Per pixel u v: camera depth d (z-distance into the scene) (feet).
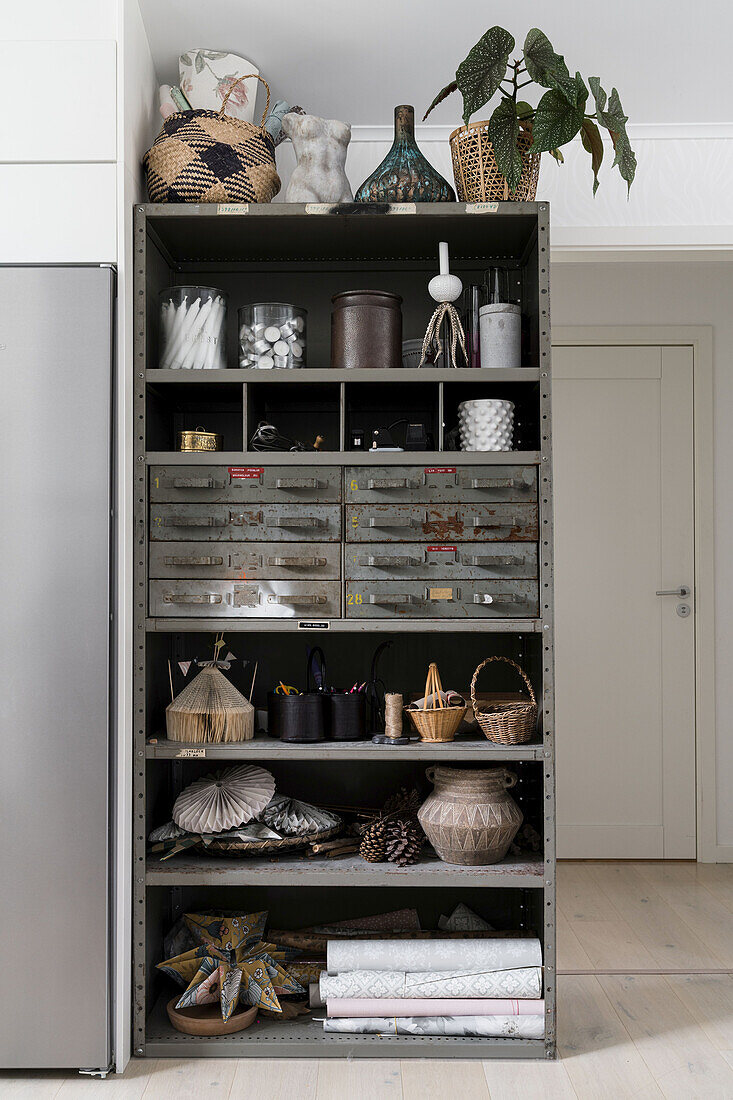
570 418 13.02
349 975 7.51
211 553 7.53
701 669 12.90
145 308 7.47
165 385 7.80
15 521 7.06
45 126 7.18
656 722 12.96
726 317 13.00
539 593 7.48
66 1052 7.00
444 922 8.57
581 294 12.99
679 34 7.95
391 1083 6.93
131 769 7.38
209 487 7.49
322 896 8.73
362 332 7.73
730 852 12.85
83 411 7.07
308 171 7.94
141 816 7.36
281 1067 7.18
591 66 8.40
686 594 12.99
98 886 7.01
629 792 12.94
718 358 13.00
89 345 7.07
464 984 7.41
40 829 7.02
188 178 7.56
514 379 7.50
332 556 7.54
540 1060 7.30
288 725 7.68
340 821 8.13
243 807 7.73
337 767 8.79
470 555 7.52
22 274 7.09
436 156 9.14
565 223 9.20
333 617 7.54
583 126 7.57
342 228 7.88
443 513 7.54
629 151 7.28
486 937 8.08
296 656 8.83
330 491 7.56
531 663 8.23
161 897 8.19
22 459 7.07
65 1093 6.81
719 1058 7.34
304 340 7.89
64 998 7.00
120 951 7.11
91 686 7.05
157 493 7.53
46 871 7.02
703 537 12.94
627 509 13.03
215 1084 6.92
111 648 7.11
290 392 8.20
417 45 8.13
